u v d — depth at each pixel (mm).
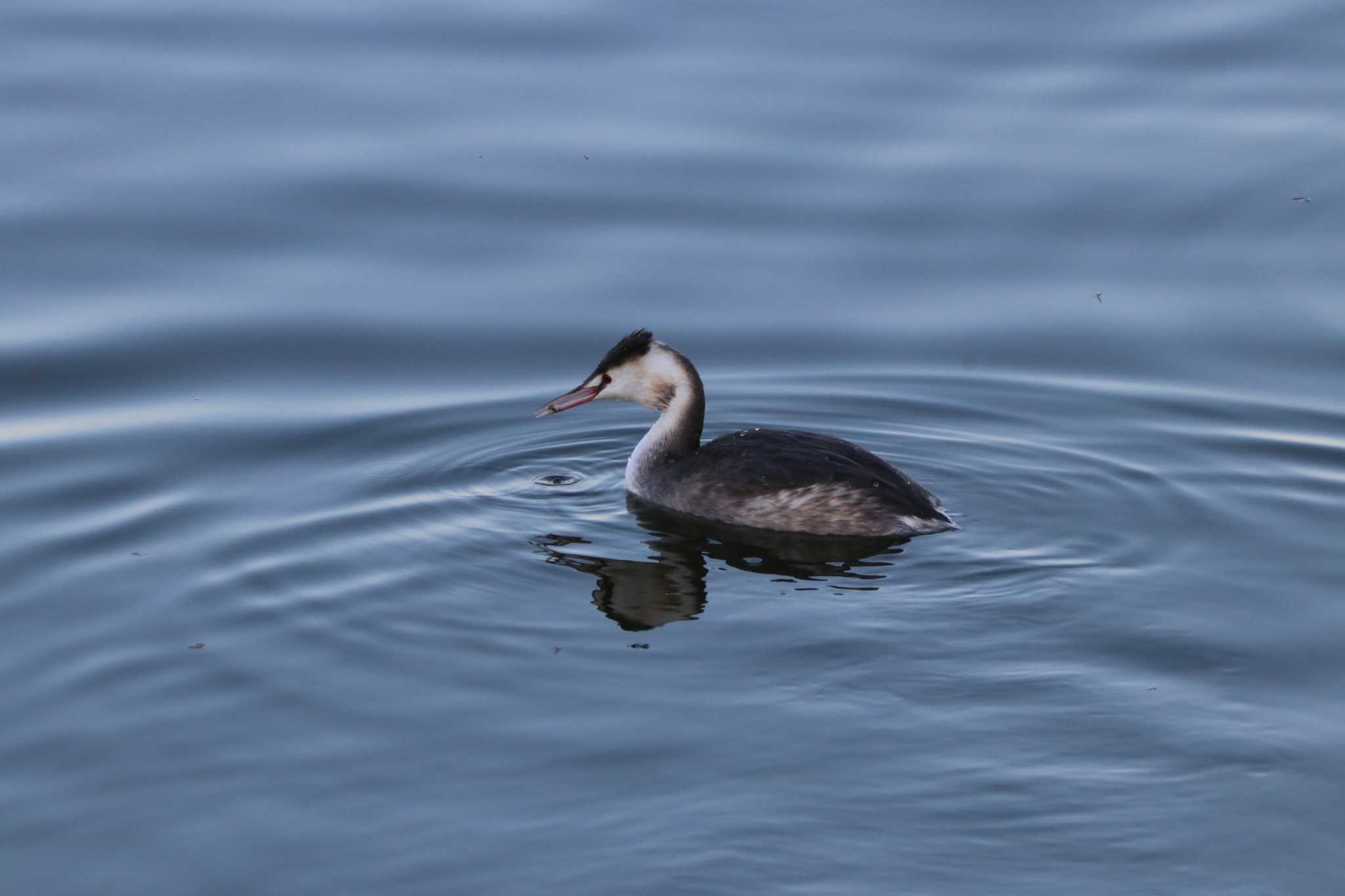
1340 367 17688
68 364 17719
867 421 16984
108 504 14820
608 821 10141
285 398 17281
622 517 14805
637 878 9625
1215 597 13047
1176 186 20875
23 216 20188
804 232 20266
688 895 9477
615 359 15625
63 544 13984
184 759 10852
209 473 15555
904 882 9594
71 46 23875
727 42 24172
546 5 25031
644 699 11531
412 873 9711
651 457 15469
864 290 19312
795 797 10367
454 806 10320
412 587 13219
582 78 23312
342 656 12133
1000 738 11016
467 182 21000
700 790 10445
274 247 19875
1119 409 17000
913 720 11234
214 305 18875
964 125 22156
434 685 11742
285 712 11398
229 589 13148
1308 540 14047
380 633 12477
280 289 19203
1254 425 16516
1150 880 9617
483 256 19844
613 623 12641
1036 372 17812
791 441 15023
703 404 15594
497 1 25125
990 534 14266
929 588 13219
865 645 12273
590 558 13859
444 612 12812
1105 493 15109
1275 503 14797
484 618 12719
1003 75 23234
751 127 22109
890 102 22625
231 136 21828
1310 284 19156
